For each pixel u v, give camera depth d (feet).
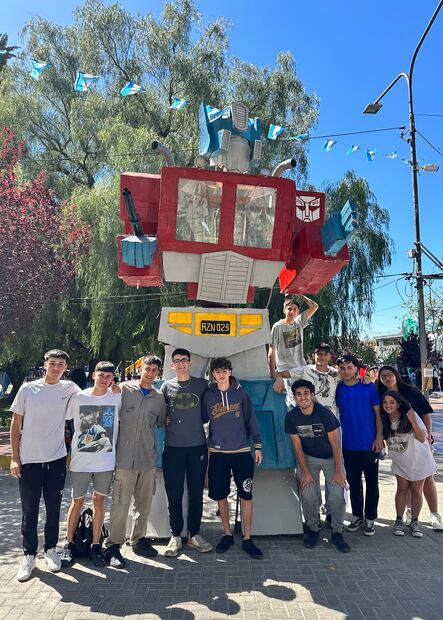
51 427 13.21
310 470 15.37
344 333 54.13
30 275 31.68
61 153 57.31
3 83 54.80
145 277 17.26
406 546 14.73
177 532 14.14
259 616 10.39
